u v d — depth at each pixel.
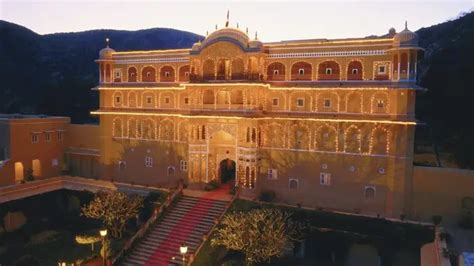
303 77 44.91
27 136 55.59
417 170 40.19
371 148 41.56
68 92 87.12
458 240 35.28
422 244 36.00
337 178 43.25
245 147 45.78
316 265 37.78
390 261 36.56
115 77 55.78
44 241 44.59
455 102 59.50
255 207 41.78
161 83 52.16
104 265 36.75
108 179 56.47
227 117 45.72
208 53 47.31
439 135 59.62
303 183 44.84
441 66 63.59
